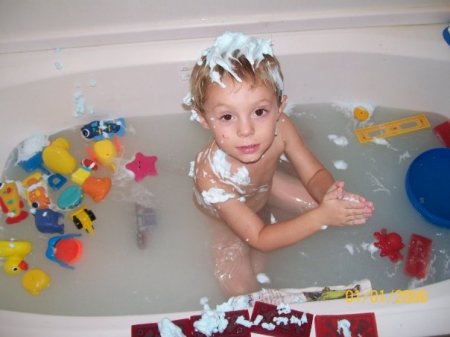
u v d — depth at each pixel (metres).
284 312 0.79
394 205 1.15
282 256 1.10
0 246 1.08
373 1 1.10
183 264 1.11
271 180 1.11
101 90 1.19
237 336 0.78
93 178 1.19
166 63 1.13
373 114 1.25
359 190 1.17
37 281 1.07
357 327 0.77
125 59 1.13
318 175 1.05
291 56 1.13
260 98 0.83
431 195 1.14
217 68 0.82
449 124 1.21
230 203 1.03
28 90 1.16
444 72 1.14
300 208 1.11
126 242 1.14
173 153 1.25
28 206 1.17
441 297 0.80
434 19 1.13
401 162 1.21
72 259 1.11
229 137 0.87
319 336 0.77
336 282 1.06
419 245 1.08
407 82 1.18
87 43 1.14
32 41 1.13
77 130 1.27
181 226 1.16
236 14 1.11
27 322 0.83
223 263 1.09
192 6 1.09
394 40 1.12
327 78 1.19
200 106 0.90
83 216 1.13
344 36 1.13
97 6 1.07
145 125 1.26
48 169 1.22
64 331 0.80
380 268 1.06
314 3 1.10
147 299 1.07
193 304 1.05
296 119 1.25
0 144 1.22
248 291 1.04
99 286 1.09
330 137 1.23
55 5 1.07
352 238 1.11
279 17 1.11
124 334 0.79
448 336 0.76
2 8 1.07
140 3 1.07
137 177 1.21
